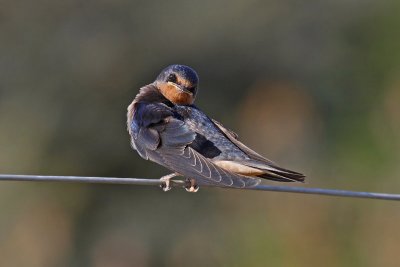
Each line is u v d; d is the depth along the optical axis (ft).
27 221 61.98
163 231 63.16
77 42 65.67
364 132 58.18
